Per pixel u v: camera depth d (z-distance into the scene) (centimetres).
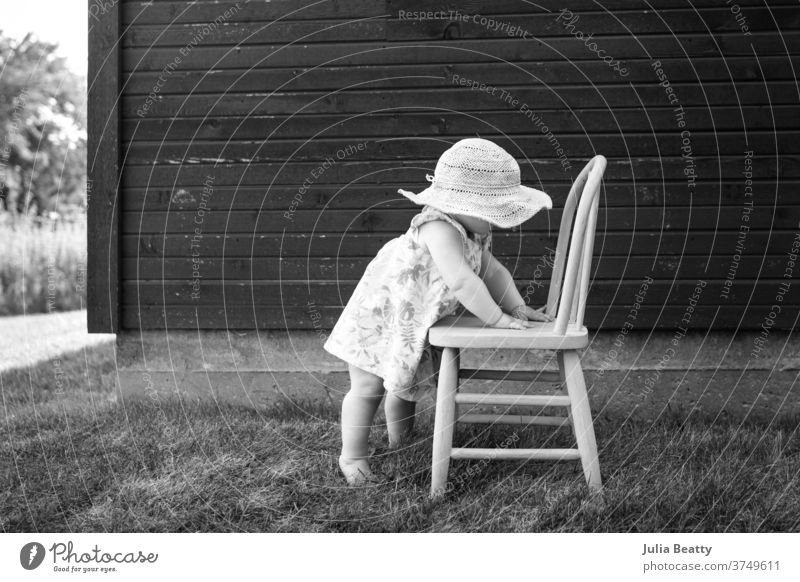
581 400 173
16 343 436
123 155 273
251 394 273
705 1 256
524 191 197
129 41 271
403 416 213
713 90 257
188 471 197
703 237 259
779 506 171
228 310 272
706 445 216
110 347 421
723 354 262
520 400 174
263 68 269
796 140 256
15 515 173
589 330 265
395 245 192
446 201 181
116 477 193
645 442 222
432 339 171
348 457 190
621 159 260
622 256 261
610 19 259
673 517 166
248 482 189
